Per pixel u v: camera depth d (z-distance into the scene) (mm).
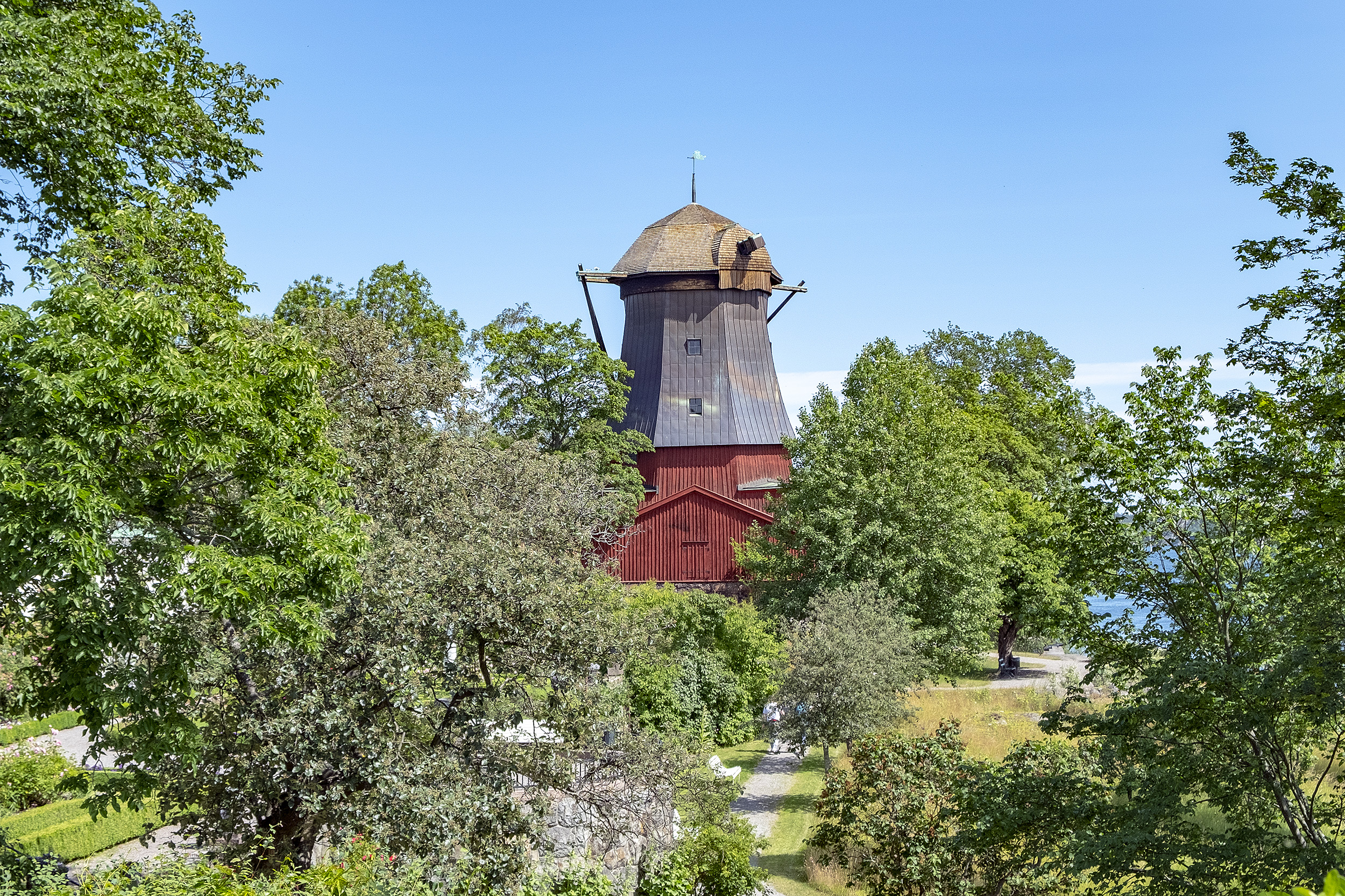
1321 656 12859
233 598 11984
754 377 57438
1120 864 14188
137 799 13344
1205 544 15688
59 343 11039
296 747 13695
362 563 14828
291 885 10430
